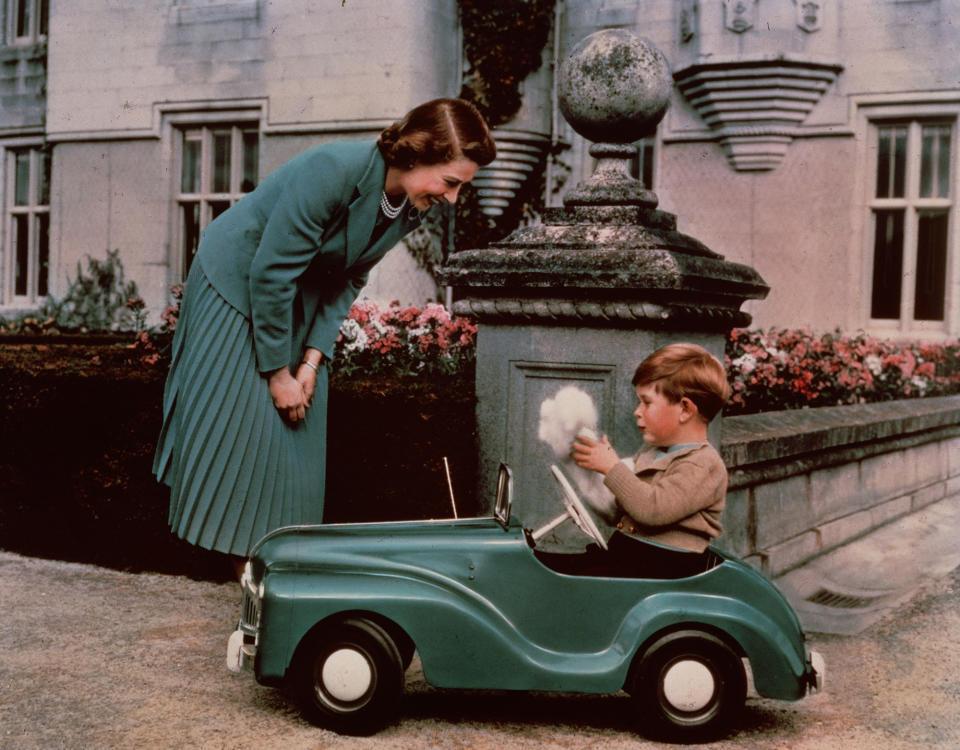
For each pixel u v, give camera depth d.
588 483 3.44
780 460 4.39
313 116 11.02
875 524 5.39
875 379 7.29
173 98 11.80
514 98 10.87
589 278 3.29
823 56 10.60
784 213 10.92
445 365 4.85
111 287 12.28
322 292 3.17
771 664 2.56
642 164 11.62
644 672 2.56
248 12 11.32
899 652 3.36
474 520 2.82
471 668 2.55
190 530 3.06
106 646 3.20
